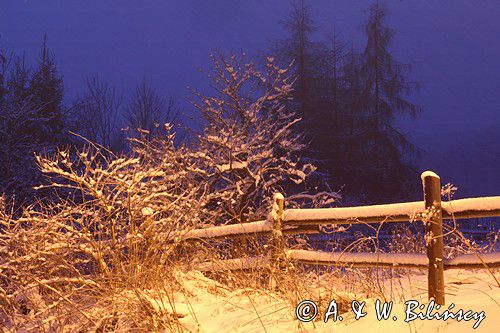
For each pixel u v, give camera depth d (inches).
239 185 478.9
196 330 228.2
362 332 191.5
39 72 1125.7
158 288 260.2
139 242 284.7
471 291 236.1
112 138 1362.0
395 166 1492.4
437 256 218.5
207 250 306.8
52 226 276.2
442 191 225.9
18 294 272.8
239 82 550.3
